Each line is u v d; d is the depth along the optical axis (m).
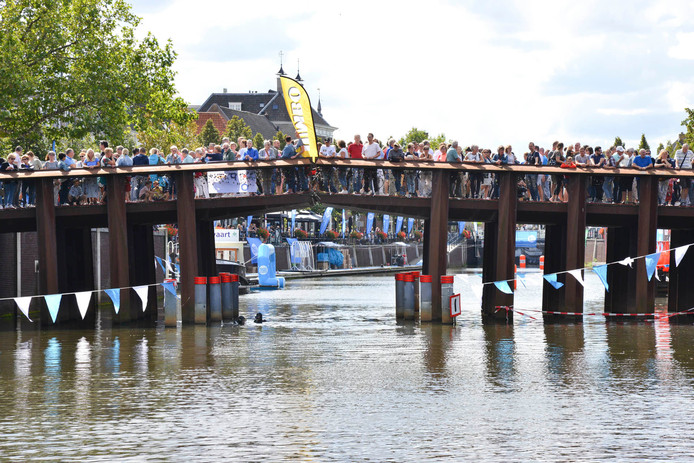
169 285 33.91
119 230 33.00
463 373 23.78
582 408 19.48
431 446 16.45
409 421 18.33
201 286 34.03
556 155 34.28
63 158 33.00
